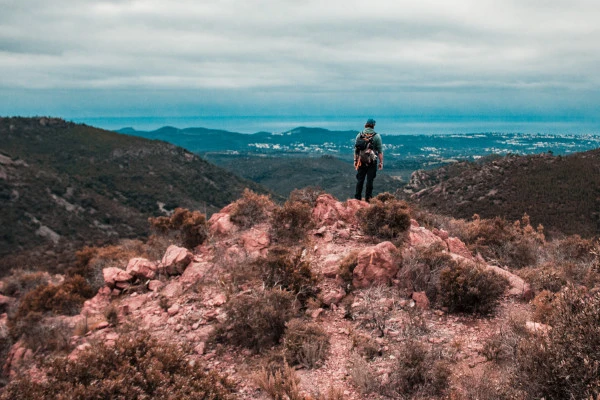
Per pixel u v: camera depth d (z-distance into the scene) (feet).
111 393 14.76
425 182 308.60
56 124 579.07
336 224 33.99
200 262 32.55
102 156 536.42
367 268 24.34
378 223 31.78
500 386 13.85
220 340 20.94
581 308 14.38
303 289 23.76
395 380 15.51
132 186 487.20
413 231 31.32
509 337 17.08
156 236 42.70
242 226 37.27
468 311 21.76
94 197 412.36
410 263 23.95
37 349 25.16
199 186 547.90
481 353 17.19
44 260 163.53
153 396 15.23
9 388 15.66
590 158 214.90
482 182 224.53
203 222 39.78
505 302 22.93
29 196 353.10
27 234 304.09
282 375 16.94
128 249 45.24
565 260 34.22
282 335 19.99
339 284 24.82
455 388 14.87
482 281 21.76
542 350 13.43
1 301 45.14
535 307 21.48
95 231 348.79
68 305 32.60
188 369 16.97
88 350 17.33
